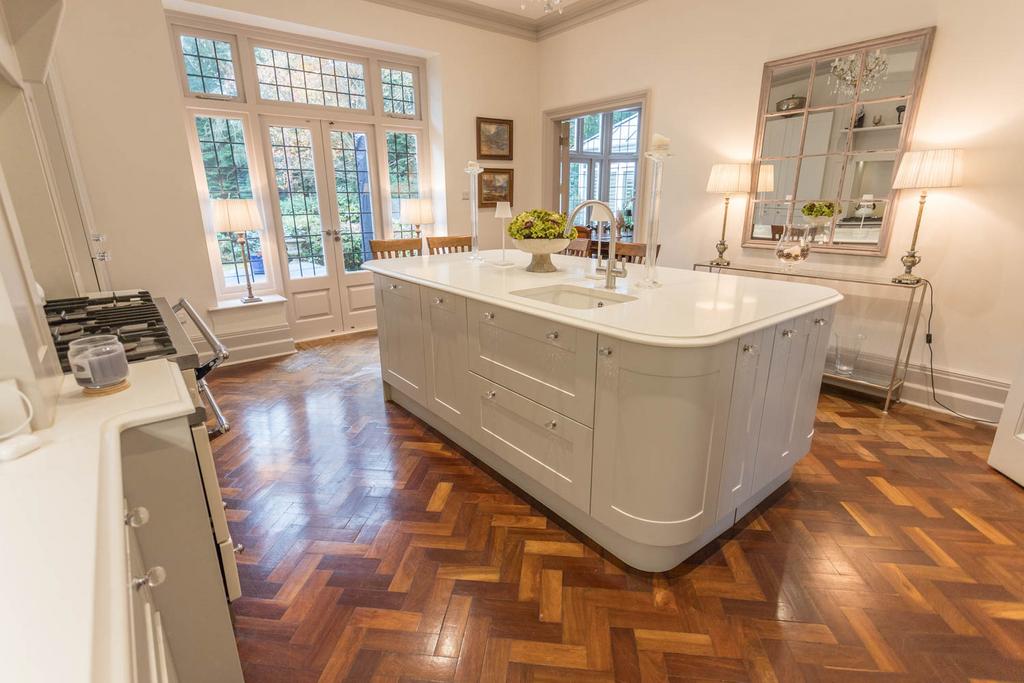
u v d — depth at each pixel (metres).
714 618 1.59
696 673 1.41
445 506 2.18
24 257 1.14
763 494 2.15
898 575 1.75
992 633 1.51
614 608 1.63
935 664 1.42
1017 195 2.63
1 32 1.28
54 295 2.11
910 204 3.01
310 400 3.35
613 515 1.74
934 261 2.97
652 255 2.22
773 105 3.55
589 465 1.79
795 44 3.39
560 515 2.09
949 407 3.01
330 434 2.85
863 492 2.23
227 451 2.66
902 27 2.90
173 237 3.65
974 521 2.02
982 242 2.78
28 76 1.81
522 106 5.50
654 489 1.61
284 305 4.28
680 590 1.70
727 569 1.79
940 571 1.76
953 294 2.92
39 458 0.85
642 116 4.49
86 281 2.94
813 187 3.42
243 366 4.04
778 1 3.42
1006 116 2.61
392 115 4.95
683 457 1.58
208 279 3.85
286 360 4.19
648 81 4.39
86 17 3.12
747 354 1.66
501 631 1.55
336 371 3.92
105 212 3.38
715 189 3.71
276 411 3.17
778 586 1.71
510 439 2.17
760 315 1.71
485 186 5.42
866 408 3.08
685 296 2.01
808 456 2.53
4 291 0.87
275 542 1.95
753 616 1.59
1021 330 2.72
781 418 1.97
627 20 4.46
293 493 2.28
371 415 3.11
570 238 2.54
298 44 4.26
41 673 0.42
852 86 3.13
